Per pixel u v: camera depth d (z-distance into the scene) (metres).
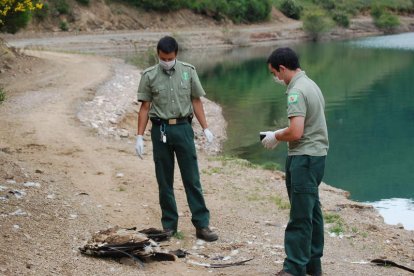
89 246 5.41
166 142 6.25
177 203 7.98
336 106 24.55
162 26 56.66
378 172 14.20
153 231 6.41
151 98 6.27
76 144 11.10
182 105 6.21
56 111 14.35
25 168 8.45
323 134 5.04
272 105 23.30
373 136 18.66
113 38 47.09
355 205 9.48
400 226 8.73
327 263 6.21
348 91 28.77
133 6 56.22
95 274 4.95
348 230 7.92
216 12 61.53
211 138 6.29
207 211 6.57
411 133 19.05
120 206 7.48
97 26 51.91
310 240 5.13
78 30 50.34
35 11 48.03
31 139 11.23
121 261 5.43
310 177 5.00
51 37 46.31
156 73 6.17
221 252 6.24
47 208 6.68
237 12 64.19
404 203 11.53
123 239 5.48
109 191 8.14
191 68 6.29
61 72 22.80
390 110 23.33
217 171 10.34
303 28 62.59
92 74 22.78
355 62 41.22
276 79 5.12
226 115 21.00
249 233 7.10
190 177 6.40
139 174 9.23
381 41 60.06
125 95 18.52
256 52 49.34
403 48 51.69
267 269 5.63
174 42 6.09
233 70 36.59
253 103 23.84
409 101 25.44
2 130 11.88
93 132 12.52
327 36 64.31
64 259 5.16
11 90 17.64
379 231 8.10
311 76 34.28
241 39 55.41
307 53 48.16
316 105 4.98
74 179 8.51
